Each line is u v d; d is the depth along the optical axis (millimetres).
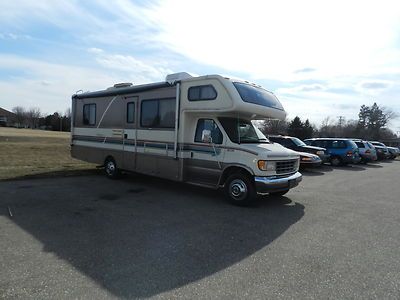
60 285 3342
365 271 3916
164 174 8336
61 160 14633
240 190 7016
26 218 5625
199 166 7719
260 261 4121
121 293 3225
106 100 10117
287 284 3520
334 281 3627
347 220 6262
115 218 5832
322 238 5113
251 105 7137
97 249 4352
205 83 7371
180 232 5184
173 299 3146
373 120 79062
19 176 9648
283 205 7344
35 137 33344
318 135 69438
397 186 11016
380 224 6055
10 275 3525
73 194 7703
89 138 10852
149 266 3877
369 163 22453
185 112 7781
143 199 7461
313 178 12430
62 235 4848
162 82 8312
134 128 9141
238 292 3314
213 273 3738
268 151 6875
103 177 10445
